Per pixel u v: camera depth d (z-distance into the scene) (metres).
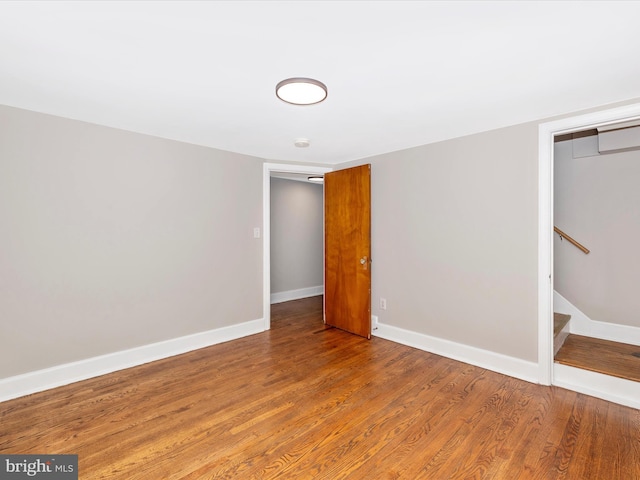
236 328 3.70
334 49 1.59
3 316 2.33
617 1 1.24
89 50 1.60
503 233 2.74
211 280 3.49
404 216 3.46
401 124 2.68
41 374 2.48
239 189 3.71
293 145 3.38
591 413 2.13
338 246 3.99
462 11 1.31
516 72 1.82
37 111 2.43
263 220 3.96
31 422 2.05
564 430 1.96
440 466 1.67
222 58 1.67
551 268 2.53
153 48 1.58
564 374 2.53
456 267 3.05
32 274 2.44
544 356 2.53
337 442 1.86
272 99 2.19
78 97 2.16
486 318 2.85
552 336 2.53
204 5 1.27
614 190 3.12
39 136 2.45
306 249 6.05
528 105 2.29
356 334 3.79
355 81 1.92
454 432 1.95
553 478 1.59
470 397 2.35
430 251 3.24
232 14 1.33
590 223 3.25
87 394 2.41
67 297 2.60
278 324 4.25
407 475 1.62
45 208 2.49
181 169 3.24
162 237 3.12
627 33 1.46
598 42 1.53
